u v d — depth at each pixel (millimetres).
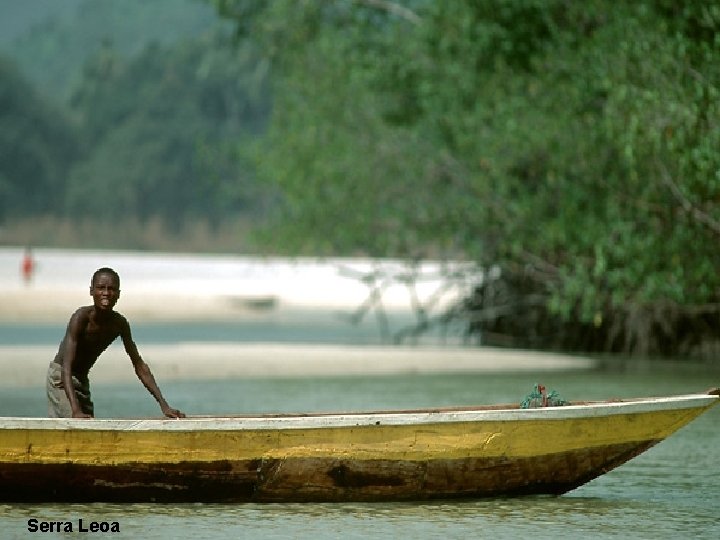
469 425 34375
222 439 33656
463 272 95875
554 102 74500
